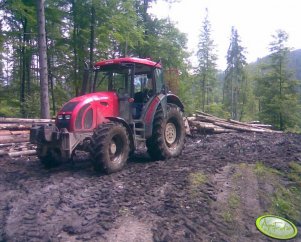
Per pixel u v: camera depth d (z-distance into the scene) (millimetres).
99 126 6801
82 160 8117
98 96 7293
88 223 4625
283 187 6191
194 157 8289
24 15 14617
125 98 7648
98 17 16484
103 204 5211
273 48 29047
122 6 16844
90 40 16859
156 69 8375
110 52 19594
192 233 4492
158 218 4801
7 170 7477
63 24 17078
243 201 5516
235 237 4566
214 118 14750
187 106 28047
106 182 6223
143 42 19531
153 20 22516
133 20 17938
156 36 22453
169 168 7117
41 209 5082
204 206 5199
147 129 7789
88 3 16031
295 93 28578
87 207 5121
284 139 11109
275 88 28469
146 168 7230
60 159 7172
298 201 5844
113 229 4480
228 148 9438
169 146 8375
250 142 10500
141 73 8266
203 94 38312
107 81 8195
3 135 9836
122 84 7957
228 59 40812
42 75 12531
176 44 23250
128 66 7727
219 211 5121
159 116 7969
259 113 28969
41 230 4477
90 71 8094
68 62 18078
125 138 7086
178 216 4859
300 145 9648
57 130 6734
